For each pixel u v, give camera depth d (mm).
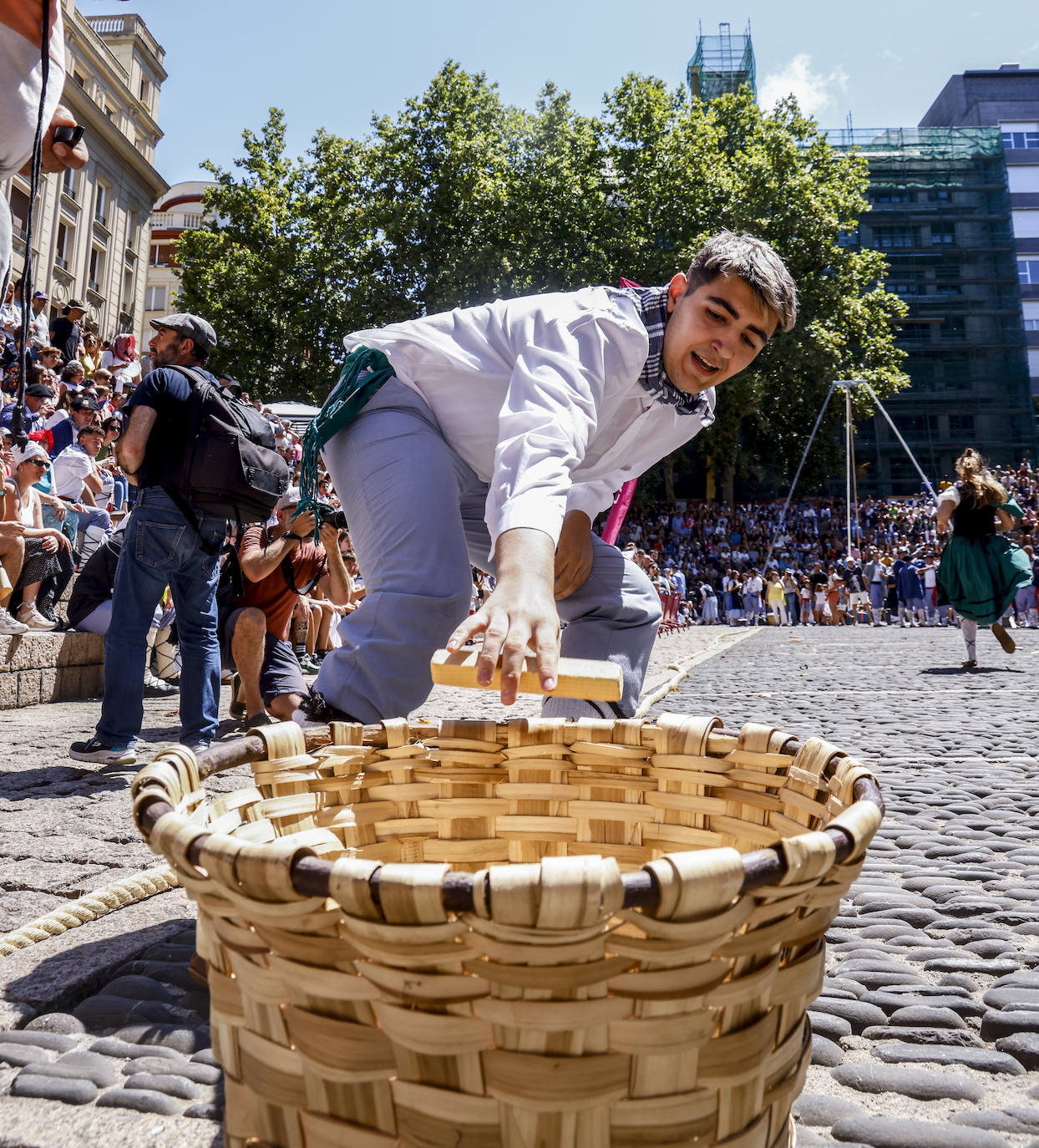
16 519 6031
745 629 23453
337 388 2049
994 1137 1201
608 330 1800
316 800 1283
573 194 34406
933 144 65000
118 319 36938
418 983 707
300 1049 759
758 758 1229
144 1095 1263
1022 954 1846
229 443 3664
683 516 42281
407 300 34062
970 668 9086
